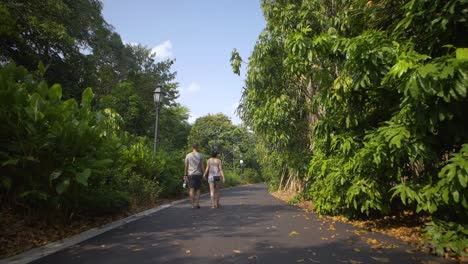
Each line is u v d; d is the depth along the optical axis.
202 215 7.50
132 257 3.85
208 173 9.68
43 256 3.88
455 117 4.09
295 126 9.98
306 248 4.25
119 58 29.30
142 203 9.59
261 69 9.06
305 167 9.88
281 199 12.43
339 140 5.76
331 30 6.71
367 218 6.40
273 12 8.90
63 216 5.68
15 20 13.43
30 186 5.03
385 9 5.20
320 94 6.40
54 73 17.98
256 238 4.87
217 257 3.84
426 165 4.71
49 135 5.02
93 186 6.48
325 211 7.00
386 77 4.05
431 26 3.95
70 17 18.50
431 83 3.41
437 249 3.85
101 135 6.37
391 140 4.21
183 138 37.31
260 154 17.36
